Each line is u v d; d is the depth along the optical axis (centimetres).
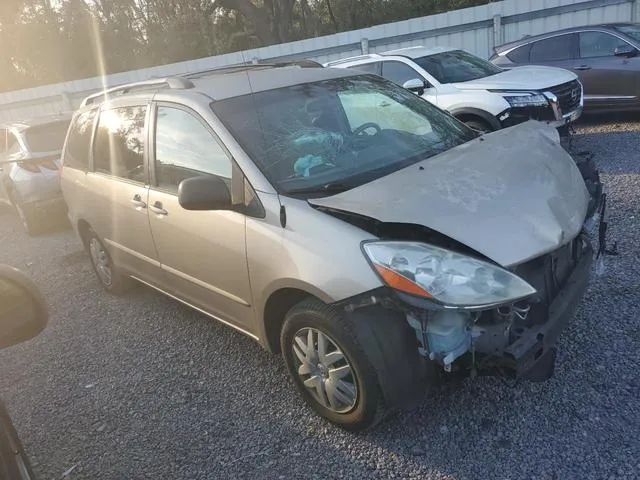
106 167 475
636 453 266
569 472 263
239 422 332
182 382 381
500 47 1053
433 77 834
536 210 277
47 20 2669
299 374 319
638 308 376
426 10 2264
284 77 400
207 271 361
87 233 542
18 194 831
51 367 434
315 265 281
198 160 362
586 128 936
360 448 297
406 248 261
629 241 475
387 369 271
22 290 209
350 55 1487
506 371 264
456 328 260
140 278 466
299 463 294
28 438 350
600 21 1237
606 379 317
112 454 323
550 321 274
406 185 291
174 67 1688
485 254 252
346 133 370
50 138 846
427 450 289
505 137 359
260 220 312
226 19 2766
